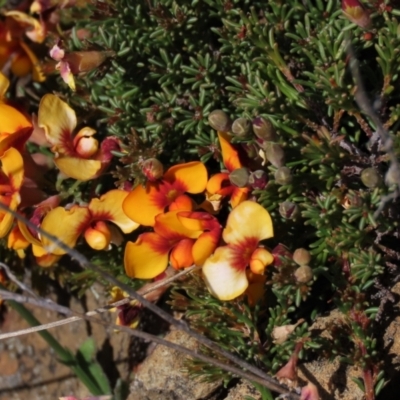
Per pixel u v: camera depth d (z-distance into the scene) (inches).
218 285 7.9
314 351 8.2
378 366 7.9
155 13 8.8
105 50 8.8
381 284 8.3
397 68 8.1
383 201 7.7
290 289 8.0
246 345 8.3
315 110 8.5
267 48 8.4
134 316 8.8
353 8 7.8
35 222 8.5
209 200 8.2
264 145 8.0
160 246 8.2
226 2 8.7
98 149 8.6
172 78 8.8
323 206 8.1
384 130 7.7
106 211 8.3
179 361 8.7
